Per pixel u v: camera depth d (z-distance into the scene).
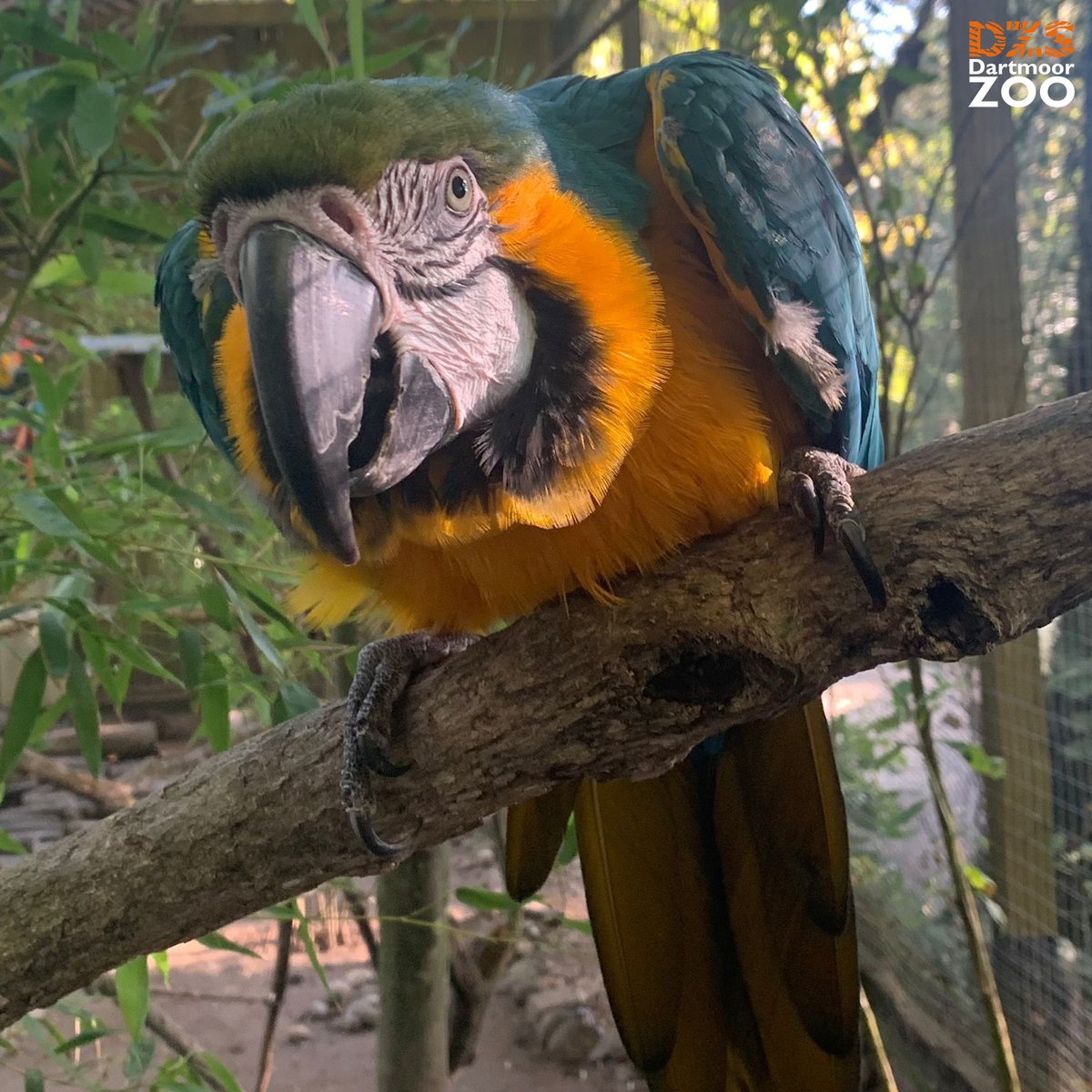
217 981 1.06
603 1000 1.00
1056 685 0.72
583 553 0.33
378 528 0.33
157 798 0.38
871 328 0.44
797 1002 0.42
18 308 0.51
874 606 0.29
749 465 0.34
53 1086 0.78
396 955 0.61
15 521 0.50
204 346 0.43
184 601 0.49
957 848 0.64
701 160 0.34
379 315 0.28
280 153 0.28
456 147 0.29
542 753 0.34
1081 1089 0.67
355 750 0.35
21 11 0.50
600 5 0.88
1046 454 0.28
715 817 0.43
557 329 0.31
